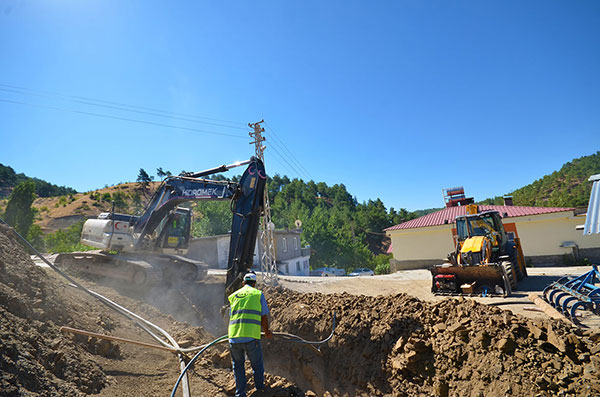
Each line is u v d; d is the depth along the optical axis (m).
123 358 5.84
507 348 4.23
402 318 5.88
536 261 20.39
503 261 10.80
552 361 3.89
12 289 5.50
